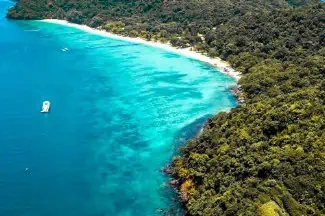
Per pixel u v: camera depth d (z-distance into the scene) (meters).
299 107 107.00
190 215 87.06
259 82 146.25
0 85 160.25
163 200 94.94
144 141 121.44
